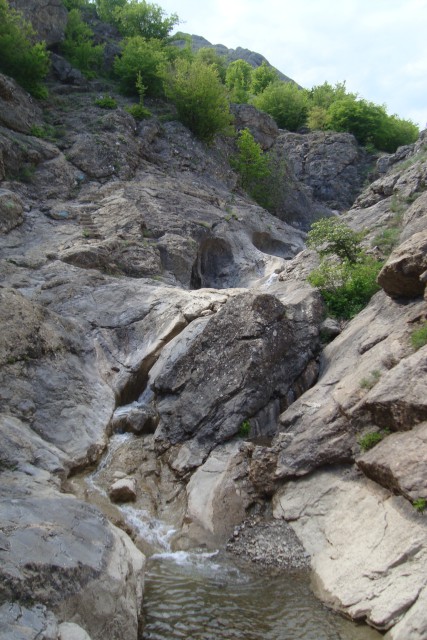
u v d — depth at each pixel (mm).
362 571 7371
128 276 17672
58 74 30000
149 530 9242
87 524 7137
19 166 21578
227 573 8102
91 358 13141
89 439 10906
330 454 9305
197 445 10773
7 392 10875
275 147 35719
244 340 11469
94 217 20234
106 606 6160
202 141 29766
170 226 20672
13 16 26812
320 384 11031
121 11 38125
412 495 7598
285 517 9070
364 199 19562
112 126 25797
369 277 13430
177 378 11812
